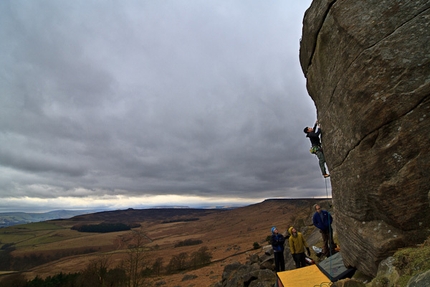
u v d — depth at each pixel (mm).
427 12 4797
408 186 4891
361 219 5922
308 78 8195
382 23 5215
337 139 6633
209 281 36656
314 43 7164
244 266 18312
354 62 5609
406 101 4859
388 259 4965
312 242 16453
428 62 4695
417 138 4781
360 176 5711
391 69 5027
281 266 12180
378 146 5285
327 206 22406
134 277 43594
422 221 4840
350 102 5809
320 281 7109
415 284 3506
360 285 4922
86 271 49844
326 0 6316
